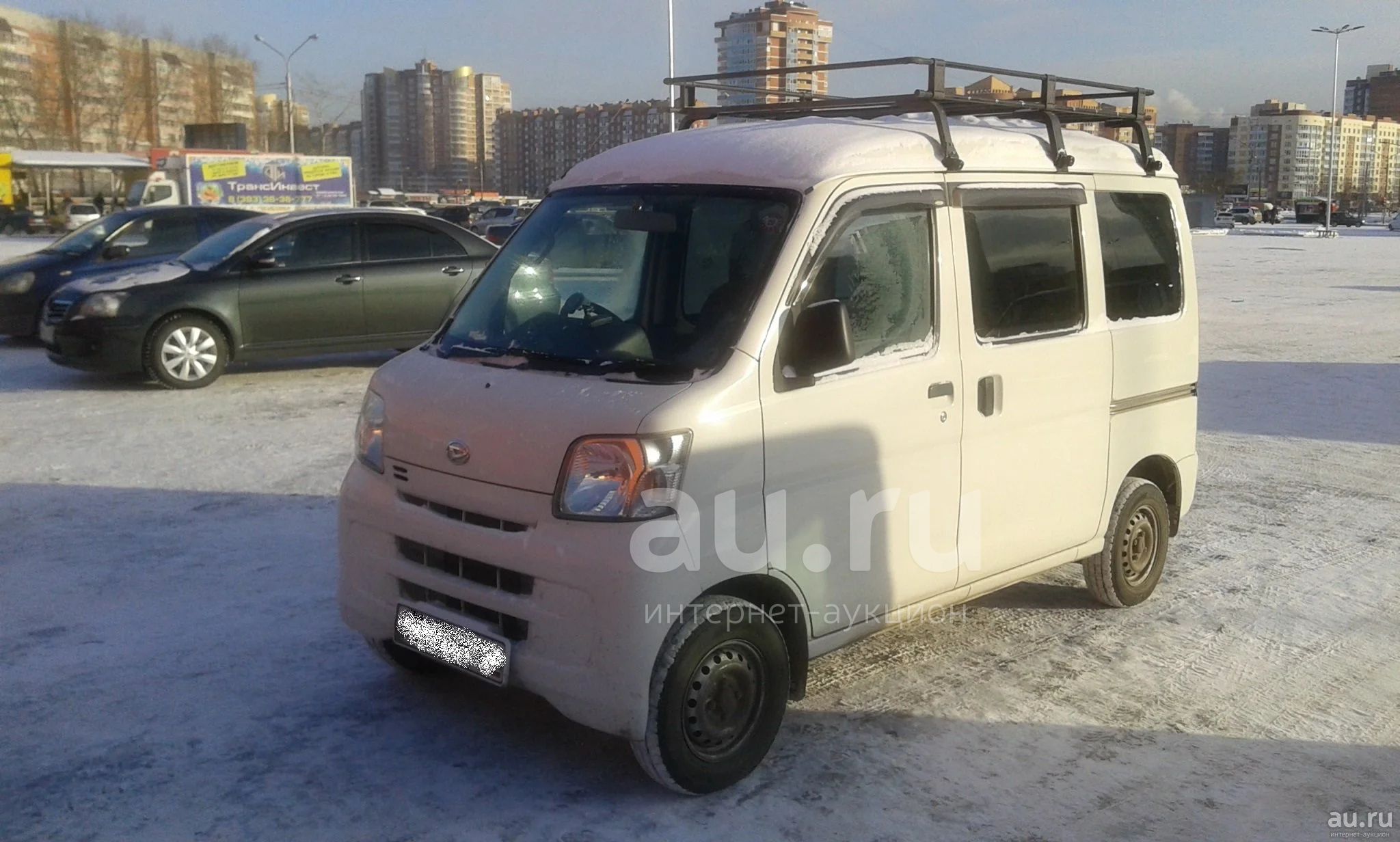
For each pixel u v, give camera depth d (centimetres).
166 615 534
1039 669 502
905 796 393
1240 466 861
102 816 367
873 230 418
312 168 4450
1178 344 565
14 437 883
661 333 394
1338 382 1208
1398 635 547
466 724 435
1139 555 571
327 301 1135
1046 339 486
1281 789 406
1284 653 524
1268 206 8925
